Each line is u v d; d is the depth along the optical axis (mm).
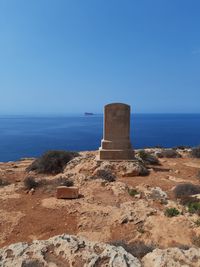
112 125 22469
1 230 11297
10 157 62500
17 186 16844
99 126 192375
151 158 25516
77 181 17406
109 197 14555
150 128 166000
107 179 18391
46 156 23578
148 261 6578
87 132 136375
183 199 14289
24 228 11406
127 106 22422
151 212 12133
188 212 12445
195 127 174000
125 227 11109
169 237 10102
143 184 17422
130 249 7422
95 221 11703
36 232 11102
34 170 23094
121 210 12445
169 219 11398
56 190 15578
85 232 10898
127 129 22500
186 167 23656
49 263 6445
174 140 93250
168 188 16859
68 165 22438
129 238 10281
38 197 14852
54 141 94562
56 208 13117
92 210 12625
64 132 137625
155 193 15289
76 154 26031
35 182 16688
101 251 6910
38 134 126750
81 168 20859
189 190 15641
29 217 12297
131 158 22219
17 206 13633
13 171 23422
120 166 20500
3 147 79875
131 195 14922
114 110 22406
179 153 30688
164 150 30984
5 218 12234
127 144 22500
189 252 6773
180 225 10867
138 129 156375
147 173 20609
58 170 22625
